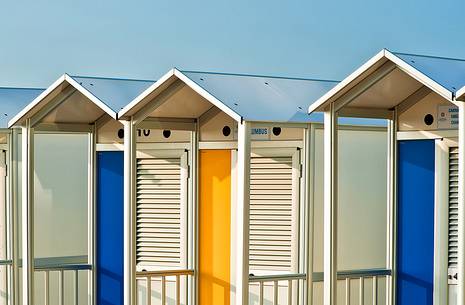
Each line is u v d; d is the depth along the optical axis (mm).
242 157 8539
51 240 10867
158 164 10250
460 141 7367
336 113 8508
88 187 10773
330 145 8500
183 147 10062
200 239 9898
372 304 9828
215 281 9758
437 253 8789
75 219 10977
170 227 10164
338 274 9273
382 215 10023
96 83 9812
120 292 10469
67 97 9961
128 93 9820
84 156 11000
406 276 9070
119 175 10492
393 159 9141
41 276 10898
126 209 9414
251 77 9398
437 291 8781
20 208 11023
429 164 8867
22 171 10219
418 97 8930
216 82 9070
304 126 9312
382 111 9047
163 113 9672
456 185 8648
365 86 8297
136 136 10234
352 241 9766
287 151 9516
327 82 10039
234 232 9586
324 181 8758
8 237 11031
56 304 10945
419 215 8961
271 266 9602
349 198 9773
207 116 9859
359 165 9875
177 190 10117
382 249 10000
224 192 9688
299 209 9469
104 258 10602
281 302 9547
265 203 9625
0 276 11016
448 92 7441
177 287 9859
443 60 8094
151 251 10266
